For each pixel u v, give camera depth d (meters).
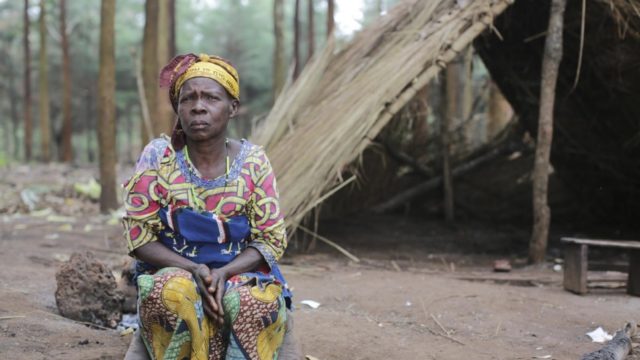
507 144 10.22
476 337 3.77
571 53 7.33
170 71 2.49
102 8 9.16
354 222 9.46
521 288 5.10
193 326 2.29
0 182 12.48
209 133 2.41
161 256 2.44
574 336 3.81
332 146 6.06
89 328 3.64
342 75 7.07
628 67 6.92
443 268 6.23
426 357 3.35
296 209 6.00
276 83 14.31
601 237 8.20
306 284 5.15
